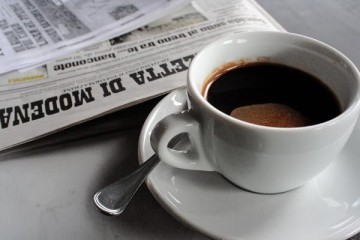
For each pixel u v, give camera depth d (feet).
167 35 0.89
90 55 0.85
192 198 0.54
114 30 0.92
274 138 0.45
